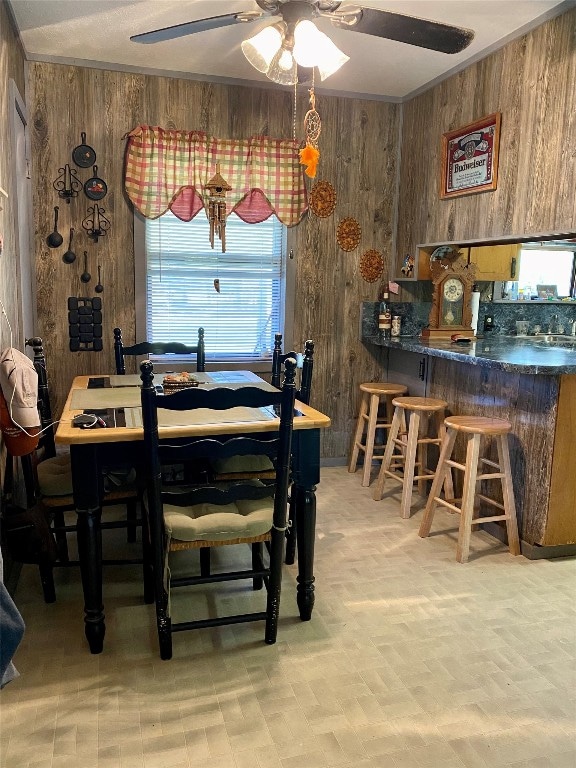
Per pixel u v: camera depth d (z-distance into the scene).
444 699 1.86
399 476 3.72
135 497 2.42
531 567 2.76
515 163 3.08
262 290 4.14
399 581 2.60
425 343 3.81
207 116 3.74
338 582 2.58
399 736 1.70
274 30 2.16
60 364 3.71
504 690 1.91
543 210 2.90
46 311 3.64
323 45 2.14
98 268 3.69
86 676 1.94
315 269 4.11
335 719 1.77
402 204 4.15
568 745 1.68
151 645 2.12
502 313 4.73
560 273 4.83
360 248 4.19
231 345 4.14
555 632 2.24
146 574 2.38
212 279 4.02
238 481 2.58
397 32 2.16
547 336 4.63
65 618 2.28
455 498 3.51
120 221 3.68
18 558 2.28
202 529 2.01
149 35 2.29
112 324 3.76
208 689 1.89
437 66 3.50
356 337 4.29
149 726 1.73
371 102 4.04
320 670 1.99
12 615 1.62
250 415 2.29
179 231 3.90
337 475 4.12
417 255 4.01
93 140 3.57
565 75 2.74
